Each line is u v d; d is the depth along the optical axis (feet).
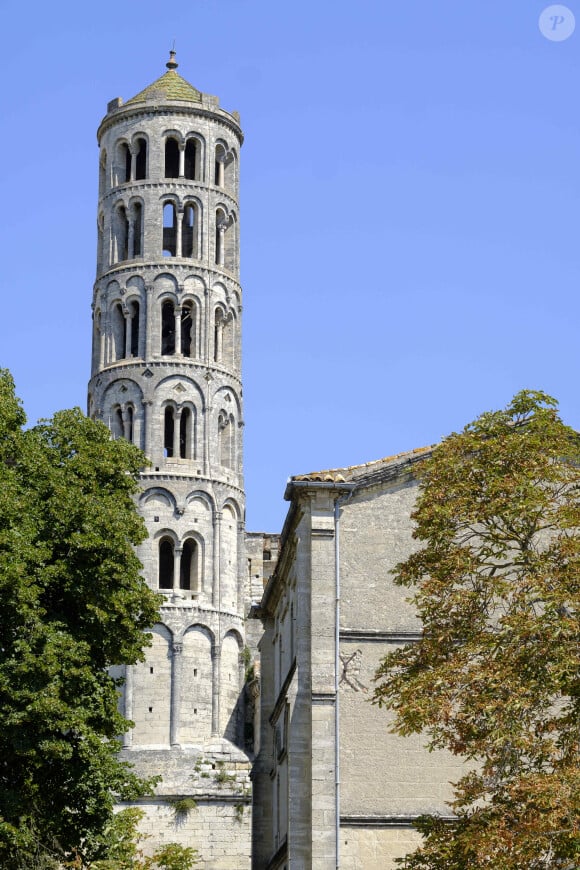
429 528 196.03
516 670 180.55
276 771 283.38
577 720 183.62
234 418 516.32
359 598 238.07
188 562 499.51
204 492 498.69
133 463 256.93
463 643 195.11
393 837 228.02
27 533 226.79
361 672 234.99
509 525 193.77
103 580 233.35
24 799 219.20
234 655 493.77
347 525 240.94
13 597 219.41
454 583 197.67
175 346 511.81
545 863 175.42
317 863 225.97
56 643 220.23
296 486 240.32
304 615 237.45
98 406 511.81
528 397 199.41
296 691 234.17
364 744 231.91
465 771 231.30
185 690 479.82
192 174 531.91
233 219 533.55
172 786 452.35
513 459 195.11
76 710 220.64
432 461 199.31
